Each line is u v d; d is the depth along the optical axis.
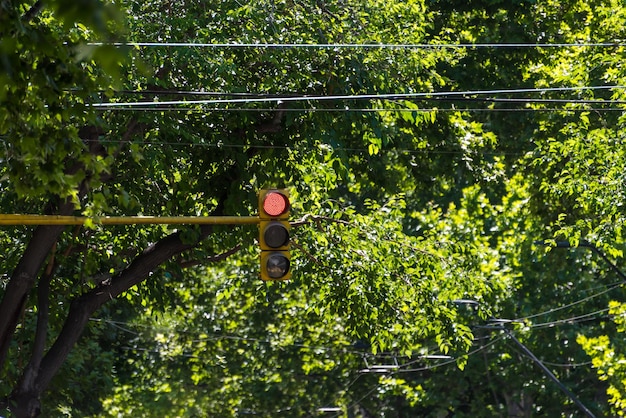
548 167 49.00
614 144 45.69
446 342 41.59
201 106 34.12
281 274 27.58
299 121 35.97
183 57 32.62
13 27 16.45
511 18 55.97
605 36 52.19
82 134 32.22
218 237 38.50
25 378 33.56
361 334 40.72
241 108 34.34
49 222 26.30
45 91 18.03
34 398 33.62
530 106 56.41
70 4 11.74
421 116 39.12
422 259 41.84
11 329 32.97
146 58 32.28
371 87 36.31
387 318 40.72
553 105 53.84
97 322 53.34
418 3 44.72
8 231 37.50
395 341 41.81
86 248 36.06
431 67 46.59
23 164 19.30
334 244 40.59
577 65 49.50
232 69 33.12
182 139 34.97
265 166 36.78
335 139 35.91
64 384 50.28
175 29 33.06
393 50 37.06
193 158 36.19
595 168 45.81
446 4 55.12
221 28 34.38
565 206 55.03
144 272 35.72
